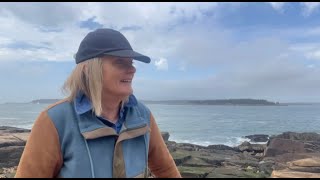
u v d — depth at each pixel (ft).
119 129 2.46
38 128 2.32
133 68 2.47
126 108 2.54
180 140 49.47
